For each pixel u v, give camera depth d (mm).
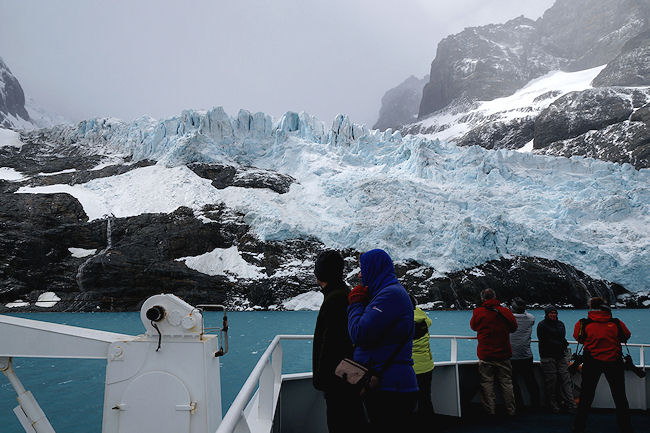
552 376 6898
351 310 2693
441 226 50594
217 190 59594
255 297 44562
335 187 60469
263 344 24578
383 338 2574
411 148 68500
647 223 55688
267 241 51250
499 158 68000
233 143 69875
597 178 63656
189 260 48562
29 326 3842
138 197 57250
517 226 51062
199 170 62875
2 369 4027
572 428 5914
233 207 55750
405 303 2635
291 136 73375
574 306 45656
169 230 50750
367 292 2742
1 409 12742
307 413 4918
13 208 51688
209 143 67125
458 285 44938
